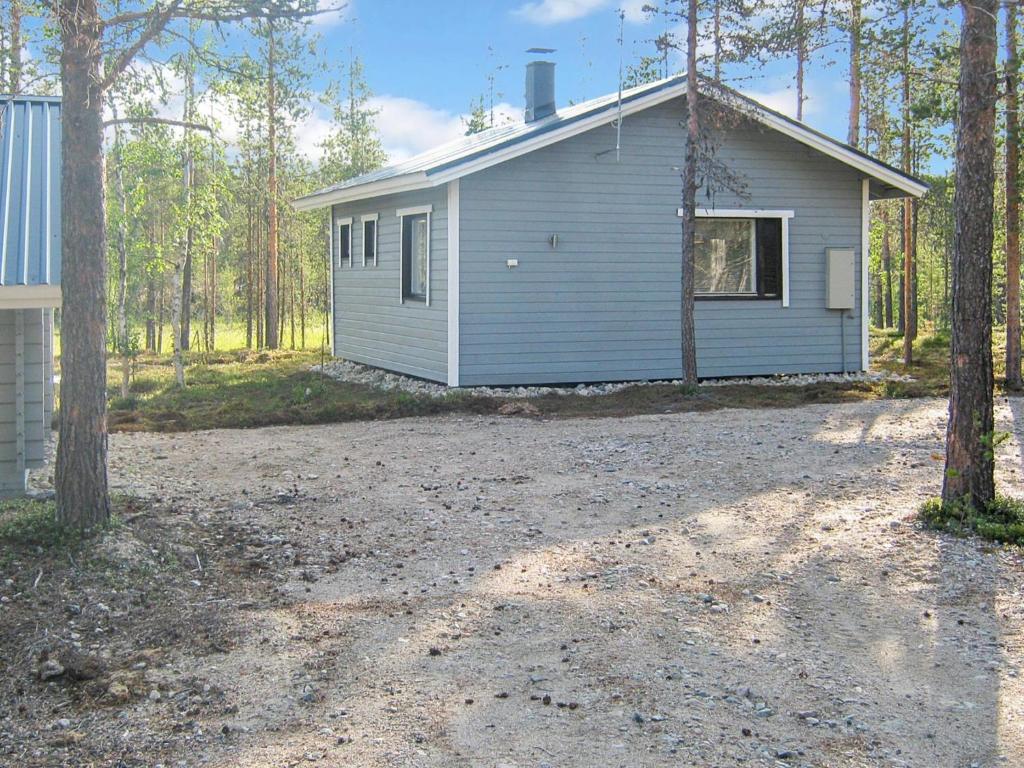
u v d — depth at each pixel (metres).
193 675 4.60
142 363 19.81
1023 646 4.93
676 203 14.73
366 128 30.34
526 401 12.94
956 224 6.95
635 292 14.62
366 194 15.28
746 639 5.02
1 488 7.50
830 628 5.16
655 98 14.11
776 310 15.45
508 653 4.84
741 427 10.90
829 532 6.82
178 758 3.87
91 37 5.93
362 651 4.87
